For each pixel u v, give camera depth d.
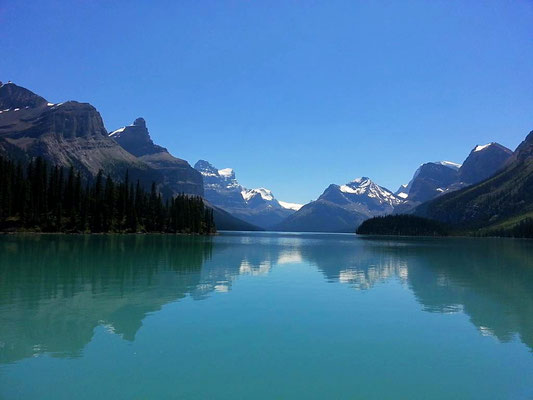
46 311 29.64
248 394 16.42
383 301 35.59
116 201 186.88
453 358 20.88
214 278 48.84
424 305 33.97
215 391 16.62
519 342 23.58
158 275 49.97
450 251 115.88
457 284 46.66
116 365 19.11
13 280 43.62
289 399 16.05
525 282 48.69
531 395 16.70
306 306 32.94
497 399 16.34
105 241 118.81
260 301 34.75
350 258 84.62
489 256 95.56
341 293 39.53
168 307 31.73
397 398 16.34
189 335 24.09
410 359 20.62
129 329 25.22
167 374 18.20
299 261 75.62
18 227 150.38
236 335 24.27
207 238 192.62
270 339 23.59
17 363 19.25
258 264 67.69
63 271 51.00
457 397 16.47
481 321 28.48
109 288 39.81
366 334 24.92
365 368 19.34
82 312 29.47
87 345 21.97
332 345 22.67
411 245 158.88
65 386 16.81
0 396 15.90
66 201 173.38
